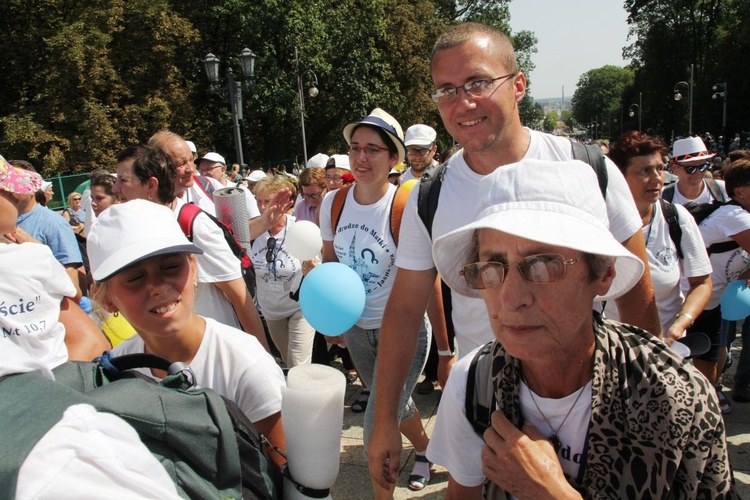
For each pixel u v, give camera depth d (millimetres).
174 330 1570
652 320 1851
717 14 47688
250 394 1659
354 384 4758
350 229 3150
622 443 1162
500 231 1170
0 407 868
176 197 3020
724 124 42125
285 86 24609
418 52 31516
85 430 841
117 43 23266
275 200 3547
